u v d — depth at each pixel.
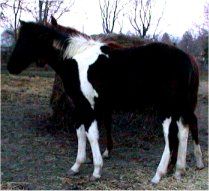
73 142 6.52
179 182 4.68
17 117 8.07
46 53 5.20
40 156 5.76
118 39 6.37
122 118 6.85
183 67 4.62
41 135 6.84
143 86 4.69
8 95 10.53
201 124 8.34
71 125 6.97
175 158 4.96
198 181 4.72
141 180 4.77
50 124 7.39
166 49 4.69
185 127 4.73
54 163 5.45
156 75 4.62
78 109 4.93
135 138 6.69
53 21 5.43
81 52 4.98
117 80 4.75
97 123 4.87
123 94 4.79
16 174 4.97
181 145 4.77
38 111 8.70
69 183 4.67
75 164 5.02
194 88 4.83
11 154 5.82
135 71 4.69
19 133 6.92
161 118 4.69
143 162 5.54
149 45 4.76
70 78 4.93
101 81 4.78
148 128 6.71
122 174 4.98
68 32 5.18
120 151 6.08
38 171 5.11
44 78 14.64
